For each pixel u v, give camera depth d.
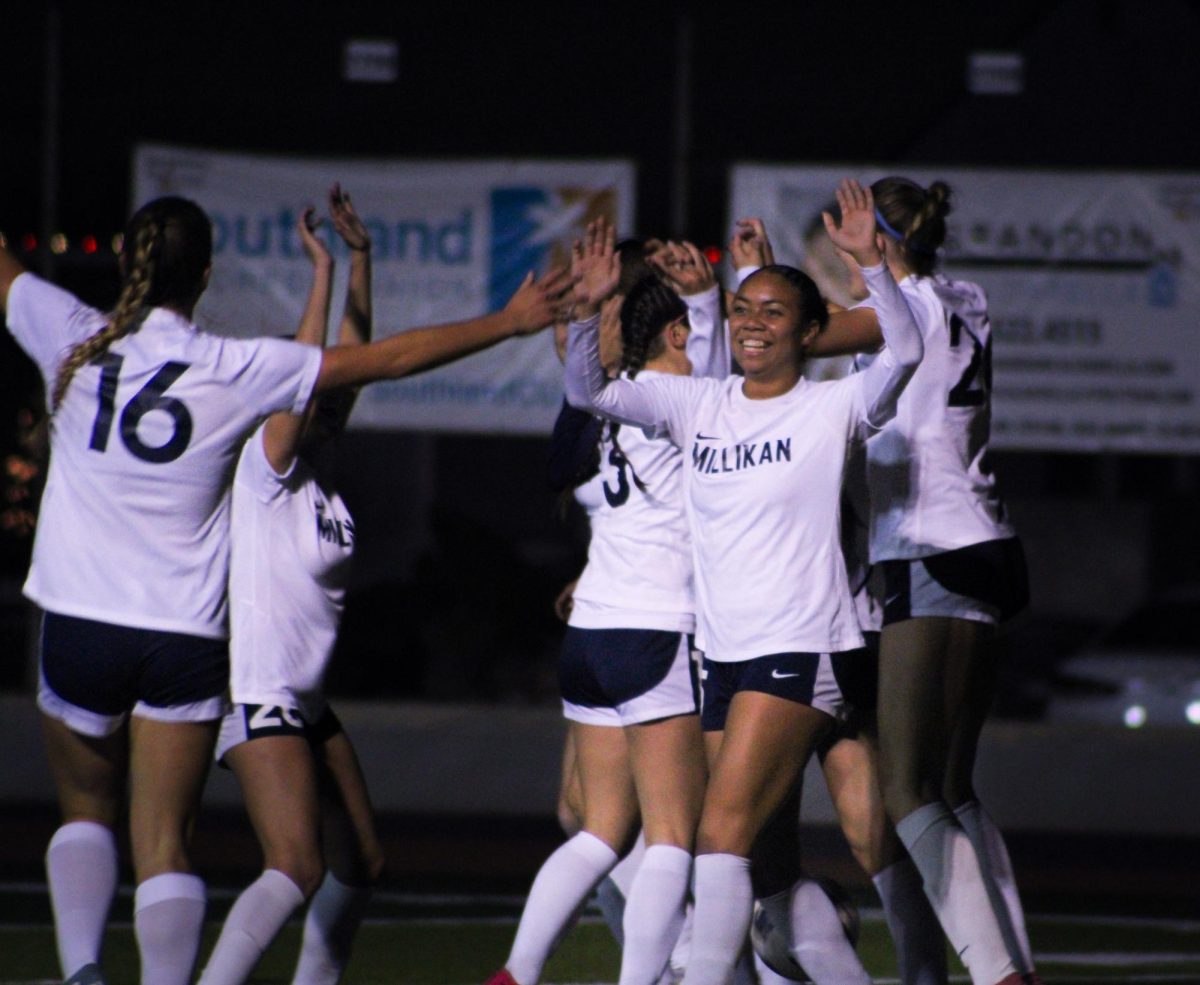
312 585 19.55
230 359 17.20
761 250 21.86
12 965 26.81
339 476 72.81
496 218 46.56
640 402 19.48
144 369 17.23
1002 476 74.81
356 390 20.16
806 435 18.64
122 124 52.12
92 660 17.27
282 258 46.56
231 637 19.22
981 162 68.12
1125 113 68.06
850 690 18.78
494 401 46.53
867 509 20.67
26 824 43.72
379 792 47.44
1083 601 73.25
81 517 17.34
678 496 20.33
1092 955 29.56
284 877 18.56
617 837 20.47
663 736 19.97
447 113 54.19
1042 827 46.69
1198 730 46.78
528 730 47.38
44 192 45.84
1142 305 46.19
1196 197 46.00
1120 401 46.31
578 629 20.48
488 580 59.59
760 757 18.34
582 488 20.84
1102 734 46.75
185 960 17.53
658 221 52.22
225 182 46.53
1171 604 58.56
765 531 18.61
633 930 19.31
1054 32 68.25
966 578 19.50
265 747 18.94
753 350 18.98
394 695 58.16
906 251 20.45
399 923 31.64
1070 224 46.31
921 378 19.86
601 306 19.02
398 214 46.62
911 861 20.25
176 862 17.77
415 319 46.69
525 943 19.91
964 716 20.08
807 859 38.38
